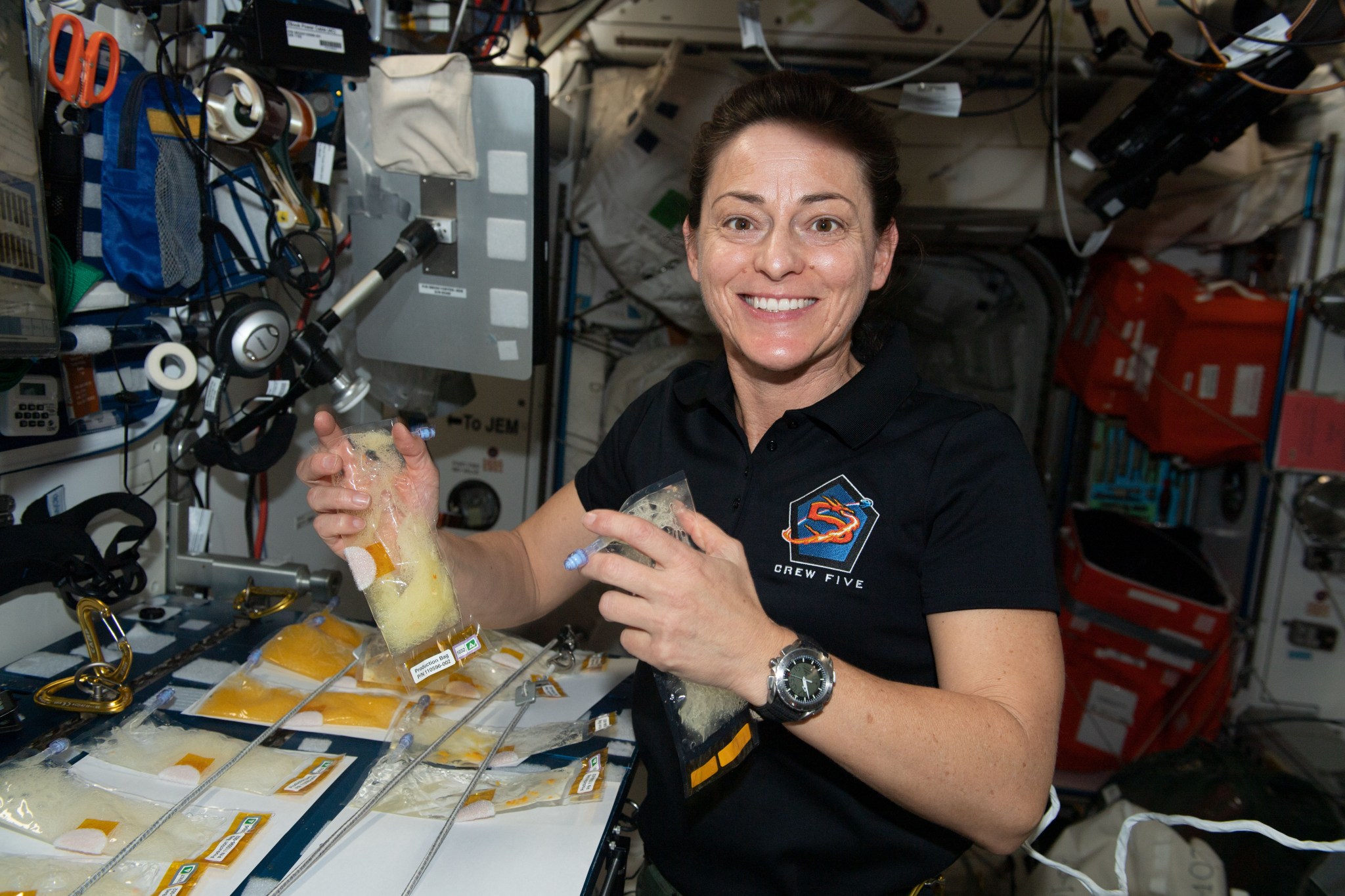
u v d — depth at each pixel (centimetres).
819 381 109
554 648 150
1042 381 371
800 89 96
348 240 195
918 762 77
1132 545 326
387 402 217
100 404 148
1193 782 229
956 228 322
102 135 136
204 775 106
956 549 92
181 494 166
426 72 162
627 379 340
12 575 124
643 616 73
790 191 94
